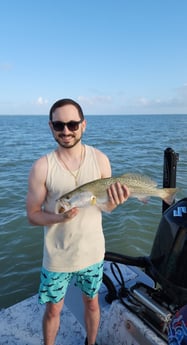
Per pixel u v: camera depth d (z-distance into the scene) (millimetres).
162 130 48094
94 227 2367
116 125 71688
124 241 6344
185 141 27891
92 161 2330
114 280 3230
